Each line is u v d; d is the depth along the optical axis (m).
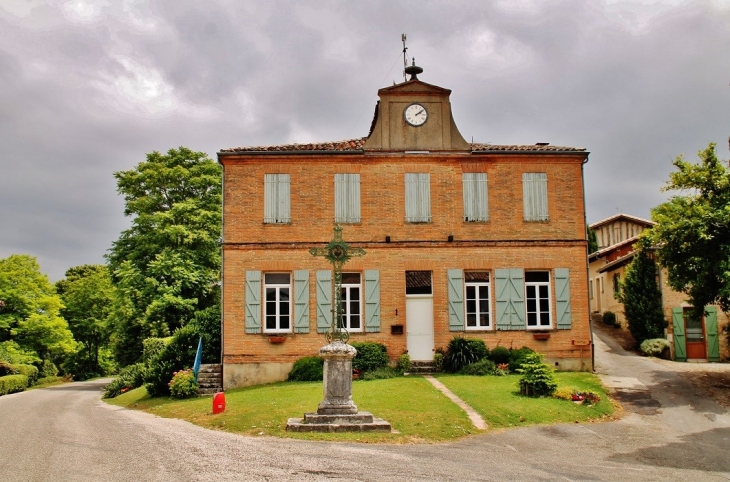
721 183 23.06
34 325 49.91
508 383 22.67
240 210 26.17
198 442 14.80
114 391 32.50
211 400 22.25
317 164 26.47
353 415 16.25
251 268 25.95
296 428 15.93
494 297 26.20
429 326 26.05
